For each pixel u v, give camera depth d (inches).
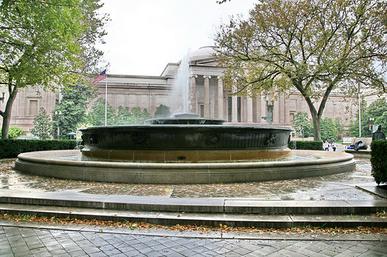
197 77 2856.8
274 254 186.9
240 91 1084.5
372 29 871.1
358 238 213.2
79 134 2203.5
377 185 337.1
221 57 1059.3
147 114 2888.8
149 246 199.8
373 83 914.1
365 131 2652.6
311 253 188.2
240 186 345.7
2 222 247.1
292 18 919.0
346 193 305.1
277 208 248.4
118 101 3041.3
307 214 247.6
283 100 3154.5
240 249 194.7
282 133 513.0
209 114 2832.2
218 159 442.0
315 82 1046.4
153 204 258.1
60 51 760.3
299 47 992.2
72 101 2251.5
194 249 194.7
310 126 2891.2
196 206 253.9
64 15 653.3
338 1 874.1
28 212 261.0
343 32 914.1
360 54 885.8
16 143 762.2
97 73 1517.0
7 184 356.8
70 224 243.9
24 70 717.3
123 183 363.3
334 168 444.8
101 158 471.5
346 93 1090.7
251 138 459.8
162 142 437.4
